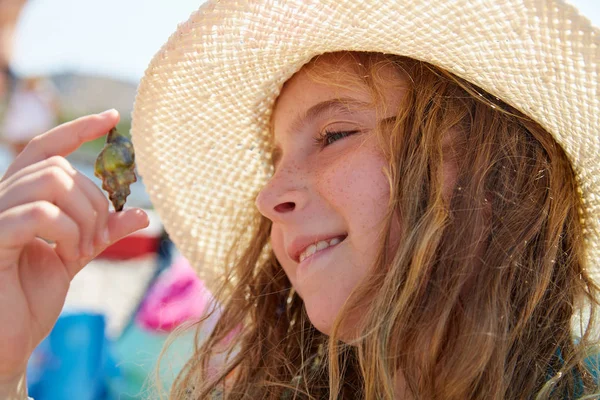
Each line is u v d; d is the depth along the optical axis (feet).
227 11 1.88
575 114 1.75
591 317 1.87
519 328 1.80
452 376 1.75
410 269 1.78
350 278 1.81
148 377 2.30
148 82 2.00
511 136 1.84
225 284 2.21
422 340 1.77
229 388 2.16
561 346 1.84
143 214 1.81
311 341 2.16
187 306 2.70
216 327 2.18
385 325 1.76
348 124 1.84
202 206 2.22
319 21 1.80
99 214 1.78
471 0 1.69
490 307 1.77
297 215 1.85
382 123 1.82
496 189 1.82
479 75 1.77
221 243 2.24
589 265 1.94
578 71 1.69
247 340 2.18
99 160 1.80
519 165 1.83
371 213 1.80
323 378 2.11
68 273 1.85
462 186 1.82
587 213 1.90
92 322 2.66
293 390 2.11
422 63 1.84
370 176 1.80
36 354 2.62
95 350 2.64
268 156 2.15
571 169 1.86
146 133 2.10
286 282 2.19
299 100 1.90
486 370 1.76
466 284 1.80
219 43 1.93
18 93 4.63
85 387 2.58
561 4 1.63
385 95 1.82
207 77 2.00
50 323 1.83
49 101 4.96
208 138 2.14
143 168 2.16
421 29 1.74
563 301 1.85
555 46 1.68
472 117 1.84
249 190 2.20
